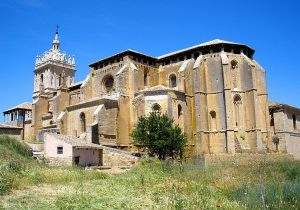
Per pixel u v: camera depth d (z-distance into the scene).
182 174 26.70
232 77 65.81
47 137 48.75
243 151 59.91
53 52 108.31
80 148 47.28
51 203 17.02
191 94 65.38
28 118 94.88
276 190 18.08
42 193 20.38
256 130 62.00
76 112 65.31
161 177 26.42
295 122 73.25
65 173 28.94
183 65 66.69
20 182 23.67
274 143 68.69
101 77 72.56
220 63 65.44
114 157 49.22
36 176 26.72
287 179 24.20
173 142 48.56
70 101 83.62
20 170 27.91
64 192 20.80
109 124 61.00
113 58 70.88
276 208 16.20
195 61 67.12
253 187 19.30
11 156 36.53
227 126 62.00
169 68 72.00
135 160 47.16
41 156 47.06
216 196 19.08
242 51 67.06
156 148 48.34
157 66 74.06
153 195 19.62
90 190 21.80
